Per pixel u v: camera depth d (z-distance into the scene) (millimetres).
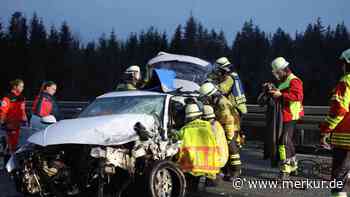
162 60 13883
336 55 44812
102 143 6750
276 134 8992
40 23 56312
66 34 56969
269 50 48688
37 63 52312
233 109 9203
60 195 7199
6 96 10625
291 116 9109
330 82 35625
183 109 8227
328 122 6090
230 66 10391
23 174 7320
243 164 11172
